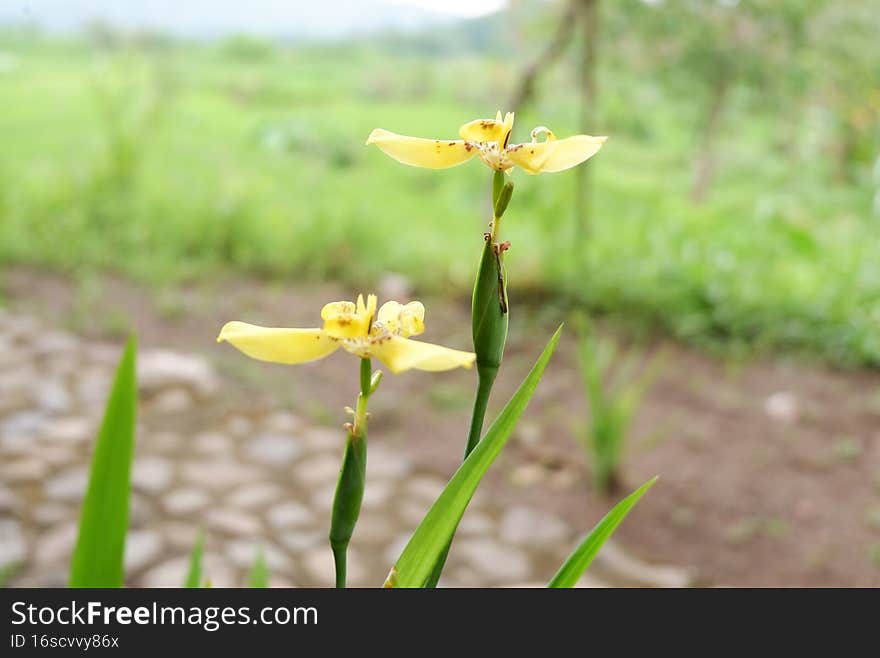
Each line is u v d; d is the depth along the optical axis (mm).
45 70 17406
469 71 18141
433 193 9742
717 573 3256
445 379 4977
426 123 14391
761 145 10742
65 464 3746
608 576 3195
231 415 4355
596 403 3736
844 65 6148
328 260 6691
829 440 4367
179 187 7832
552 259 6113
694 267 5930
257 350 750
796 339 5539
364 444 809
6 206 6914
